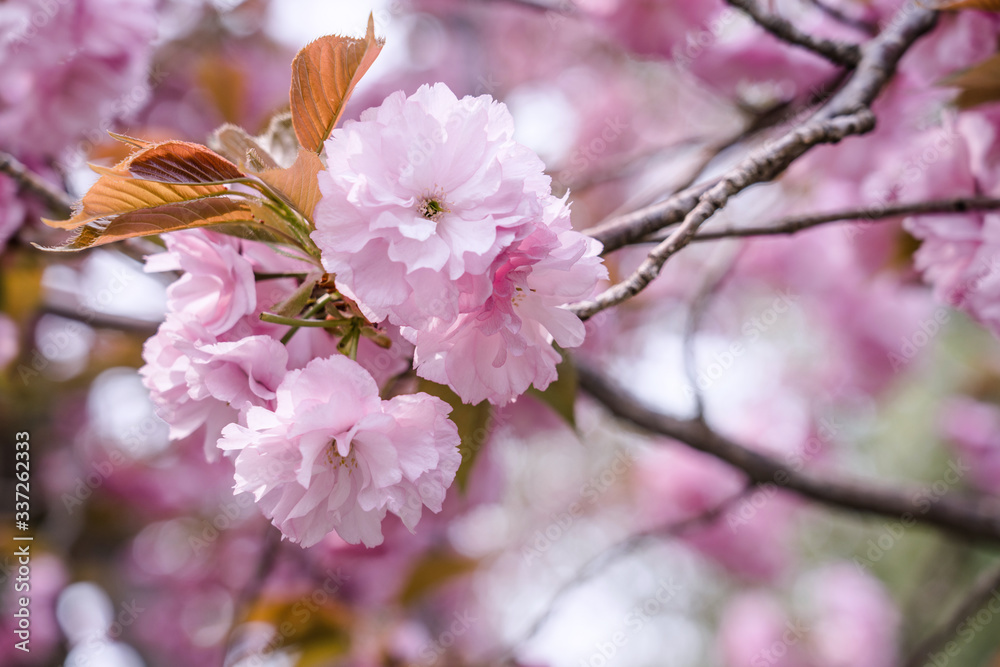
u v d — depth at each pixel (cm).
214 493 156
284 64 153
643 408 96
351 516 62
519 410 112
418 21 171
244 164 64
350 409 61
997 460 162
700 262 151
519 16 189
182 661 152
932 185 75
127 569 157
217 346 62
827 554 248
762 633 190
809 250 144
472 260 60
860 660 184
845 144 93
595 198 160
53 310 101
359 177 60
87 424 151
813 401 165
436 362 62
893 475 241
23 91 80
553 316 62
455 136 61
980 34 74
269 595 98
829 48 71
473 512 119
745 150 92
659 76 184
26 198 82
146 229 62
